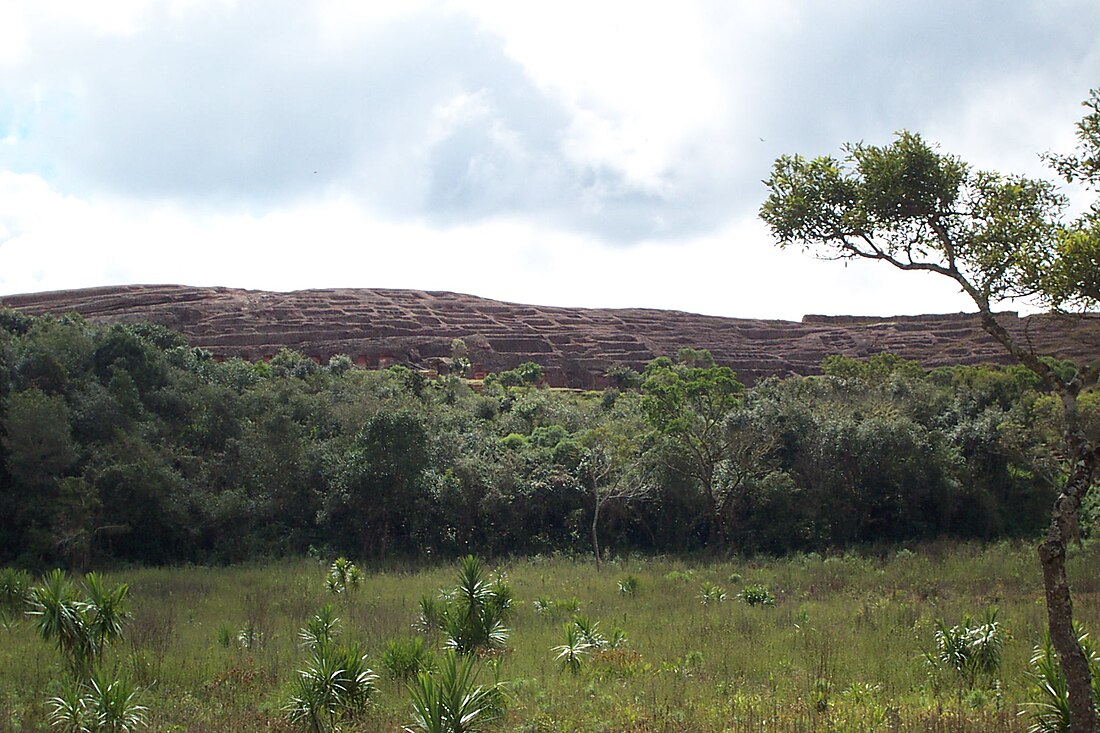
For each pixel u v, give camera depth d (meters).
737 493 43.72
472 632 18.02
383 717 13.03
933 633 18.41
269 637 19.16
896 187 11.95
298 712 12.89
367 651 16.83
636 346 114.06
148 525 37.91
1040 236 11.69
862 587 28.86
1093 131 11.84
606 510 43.56
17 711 13.64
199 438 44.22
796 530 43.00
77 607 16.23
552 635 19.39
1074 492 10.09
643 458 44.00
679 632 19.84
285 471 41.44
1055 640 9.87
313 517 41.88
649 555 42.16
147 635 18.59
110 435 39.59
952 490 42.81
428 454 42.00
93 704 13.01
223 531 39.19
